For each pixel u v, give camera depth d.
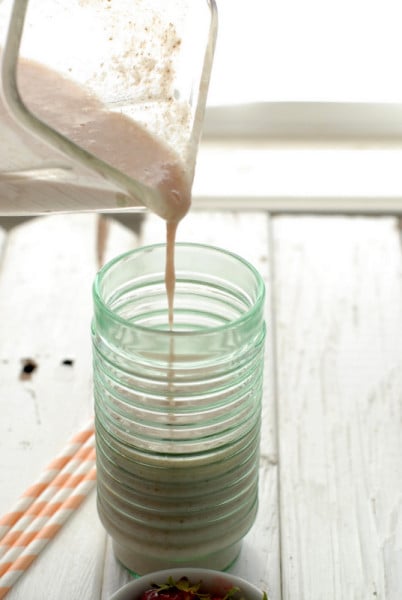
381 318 0.88
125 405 0.63
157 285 0.67
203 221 0.98
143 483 0.65
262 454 0.77
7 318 0.87
